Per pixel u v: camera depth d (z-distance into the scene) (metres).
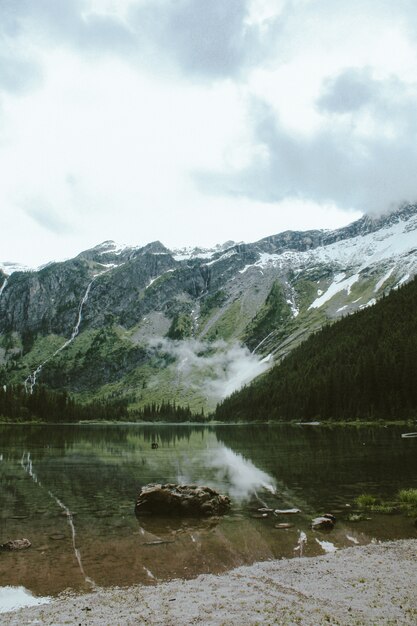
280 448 64.62
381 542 20.22
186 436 108.38
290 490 32.44
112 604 13.78
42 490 33.62
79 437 102.12
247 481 36.56
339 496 30.12
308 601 13.73
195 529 22.84
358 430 102.81
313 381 166.75
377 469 41.38
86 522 24.42
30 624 12.40
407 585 15.02
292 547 19.69
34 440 89.00
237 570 16.89
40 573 16.69
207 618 12.52
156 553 19.06
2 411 199.88
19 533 22.20
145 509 26.30
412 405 123.06
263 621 12.23
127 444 79.62
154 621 12.41
